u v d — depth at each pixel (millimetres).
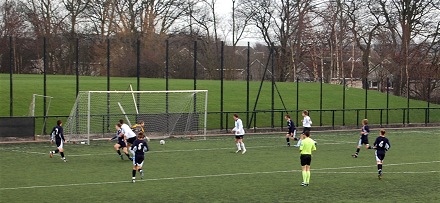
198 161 27062
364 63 75062
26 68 70188
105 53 64062
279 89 57344
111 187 20016
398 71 70250
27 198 17906
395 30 72375
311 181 21766
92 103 40281
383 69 81750
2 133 34750
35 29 71062
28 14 70375
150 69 61844
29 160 26781
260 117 47406
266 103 51344
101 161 26656
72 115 35844
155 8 70125
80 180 21391
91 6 68062
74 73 69250
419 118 54844
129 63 60656
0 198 17875
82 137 35750
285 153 30516
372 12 72250
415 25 69750
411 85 73625
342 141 37844
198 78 72938
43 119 38906
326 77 86312
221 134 40875
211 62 71812
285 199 18281
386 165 26438
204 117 40125
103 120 36844
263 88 56906
